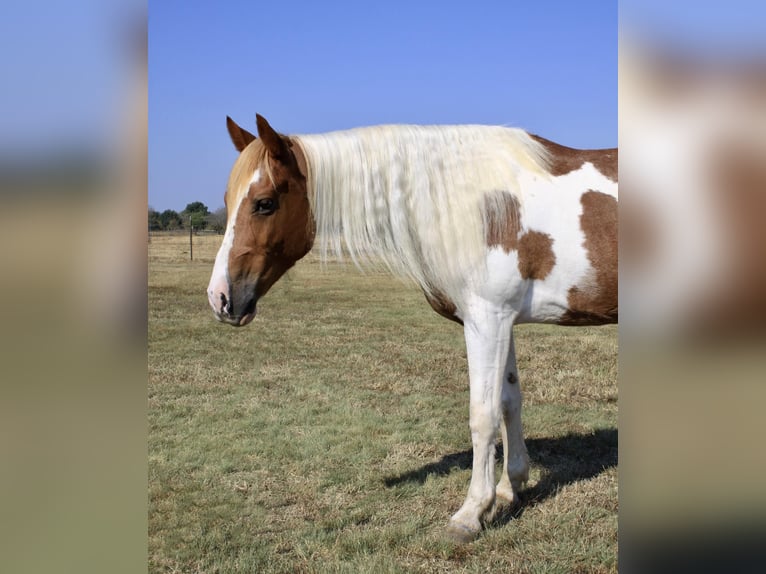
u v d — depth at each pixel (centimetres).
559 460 344
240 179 252
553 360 593
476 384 253
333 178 257
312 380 529
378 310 953
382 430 398
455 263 249
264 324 815
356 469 337
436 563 242
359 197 258
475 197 248
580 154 260
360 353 638
